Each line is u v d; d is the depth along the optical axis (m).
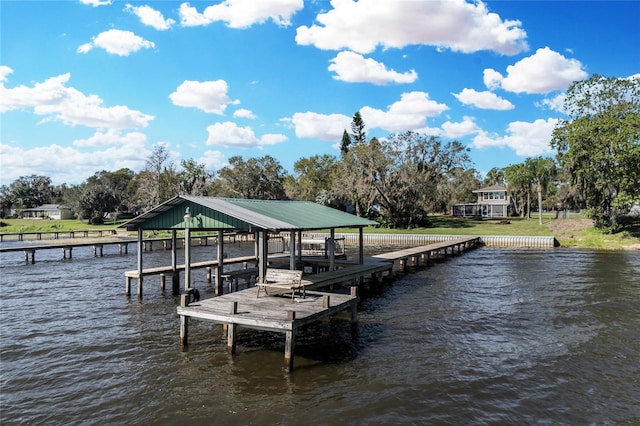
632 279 23.05
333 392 9.12
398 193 55.97
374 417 8.07
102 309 16.56
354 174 57.00
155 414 8.22
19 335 13.22
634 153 36.97
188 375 10.03
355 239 50.06
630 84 40.81
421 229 56.12
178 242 47.91
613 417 8.14
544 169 69.81
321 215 20.66
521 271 26.39
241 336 12.94
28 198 113.56
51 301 18.02
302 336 13.05
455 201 90.50
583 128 40.69
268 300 12.85
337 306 12.23
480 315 15.65
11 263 31.03
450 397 8.93
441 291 20.20
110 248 42.84
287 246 28.83
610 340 12.71
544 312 16.06
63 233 51.69
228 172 71.69
